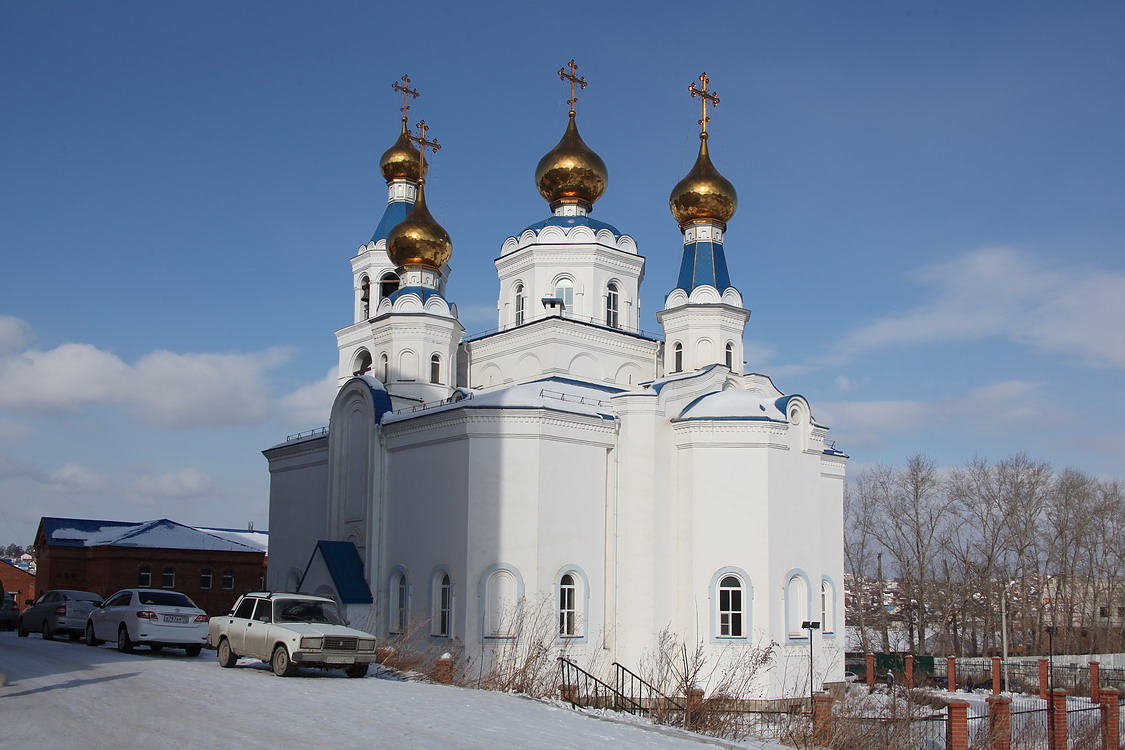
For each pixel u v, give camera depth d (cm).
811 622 3809
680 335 5062
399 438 4428
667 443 4350
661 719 2592
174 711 1912
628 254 5234
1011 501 7888
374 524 4412
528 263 5128
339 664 2602
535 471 4041
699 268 5144
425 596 4150
